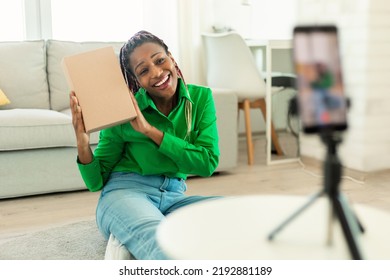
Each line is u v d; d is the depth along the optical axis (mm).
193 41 3561
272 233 740
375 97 2908
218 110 2824
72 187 2521
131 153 1617
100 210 1553
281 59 4078
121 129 1562
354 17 2881
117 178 1610
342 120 668
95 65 1423
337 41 675
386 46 2869
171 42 3537
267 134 3164
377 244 726
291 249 711
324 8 3049
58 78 3029
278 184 2676
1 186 2385
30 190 2438
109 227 1475
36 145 2395
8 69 2910
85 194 2523
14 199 2443
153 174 1604
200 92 1652
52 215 2184
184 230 774
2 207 2312
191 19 3531
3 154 2383
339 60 673
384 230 771
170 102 1596
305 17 3211
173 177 1630
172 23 3533
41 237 1884
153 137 1445
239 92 3172
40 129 2385
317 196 723
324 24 681
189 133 1590
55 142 2422
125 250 1365
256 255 695
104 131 1603
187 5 3520
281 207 867
